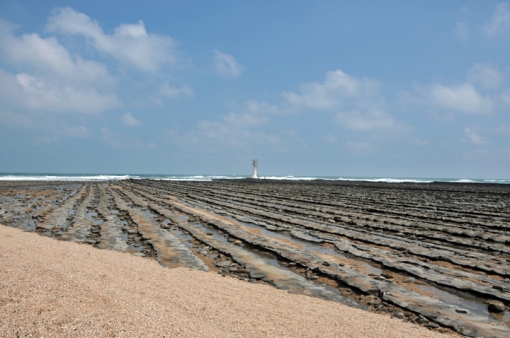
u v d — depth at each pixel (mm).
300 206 31484
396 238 17516
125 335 5164
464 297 9711
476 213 27344
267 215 24953
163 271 10453
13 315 5469
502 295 9430
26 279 7320
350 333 6234
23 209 26656
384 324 7047
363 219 23750
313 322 6723
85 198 37438
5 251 10234
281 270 11656
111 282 8070
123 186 65938
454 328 7410
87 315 5750
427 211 29172
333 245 15953
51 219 21875
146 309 6402
